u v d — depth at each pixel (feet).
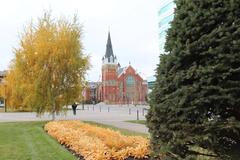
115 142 36.60
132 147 35.35
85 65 103.35
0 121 114.42
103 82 459.73
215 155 20.85
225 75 18.98
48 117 138.31
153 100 22.24
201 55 19.99
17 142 58.03
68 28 101.09
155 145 22.49
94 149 34.83
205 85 19.40
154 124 22.34
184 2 21.40
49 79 99.91
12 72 115.44
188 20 20.57
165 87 21.27
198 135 19.77
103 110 216.13
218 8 19.79
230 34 19.15
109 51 467.11
